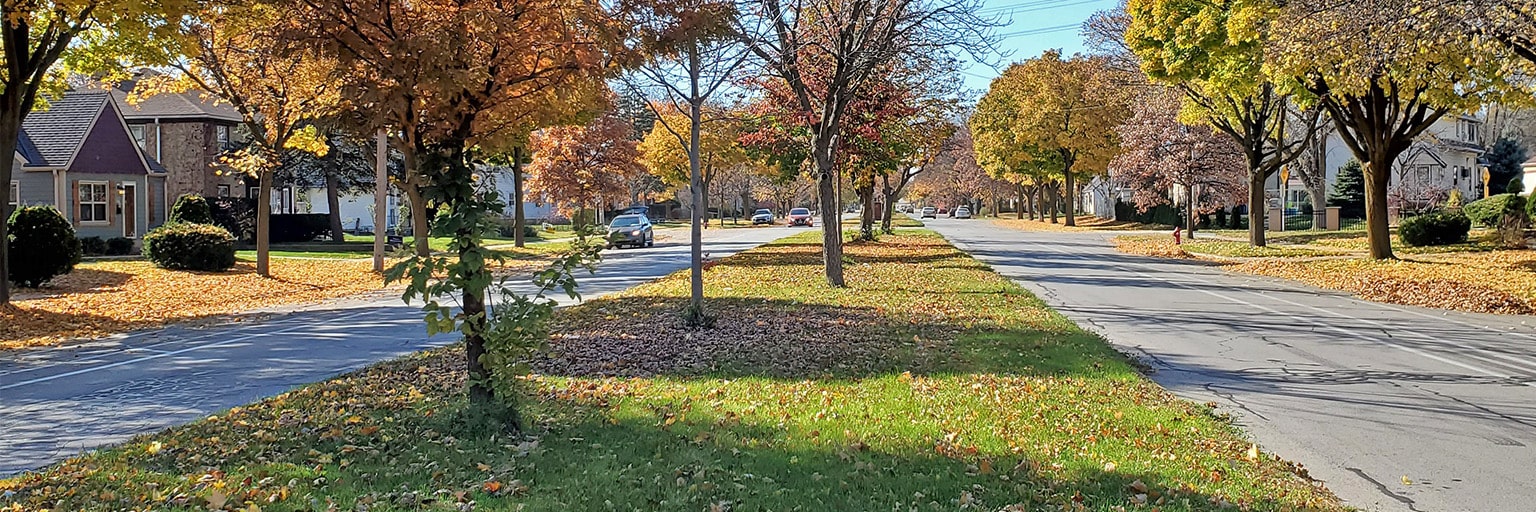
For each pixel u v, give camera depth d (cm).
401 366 1068
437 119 792
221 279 2328
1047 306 1708
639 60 1001
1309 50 1764
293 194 5181
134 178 3766
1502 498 630
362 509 542
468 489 582
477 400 746
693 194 1366
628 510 546
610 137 4972
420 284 677
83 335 1424
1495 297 1814
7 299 1717
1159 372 1085
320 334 1418
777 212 11544
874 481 604
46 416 852
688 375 991
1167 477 628
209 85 2284
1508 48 1659
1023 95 6191
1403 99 2577
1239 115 3650
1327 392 973
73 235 2141
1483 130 7994
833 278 1978
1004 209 11994
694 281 1359
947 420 779
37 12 1627
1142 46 2944
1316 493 621
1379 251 2734
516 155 4075
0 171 1702
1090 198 10169
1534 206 3438
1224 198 5206
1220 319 1584
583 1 935
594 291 2122
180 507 542
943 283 2064
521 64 886
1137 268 2812
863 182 3725
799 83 1992
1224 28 2498
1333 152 6925
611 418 789
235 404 905
